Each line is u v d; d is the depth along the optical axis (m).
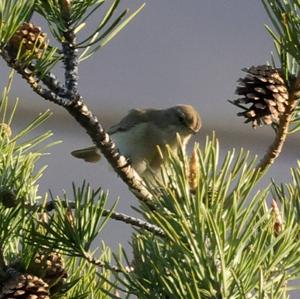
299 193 5.31
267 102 5.39
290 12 5.33
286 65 5.39
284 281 5.26
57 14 5.33
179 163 5.25
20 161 5.44
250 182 5.26
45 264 5.34
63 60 5.35
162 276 5.23
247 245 5.26
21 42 5.31
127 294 5.28
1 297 5.29
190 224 5.24
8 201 5.37
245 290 5.23
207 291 5.22
